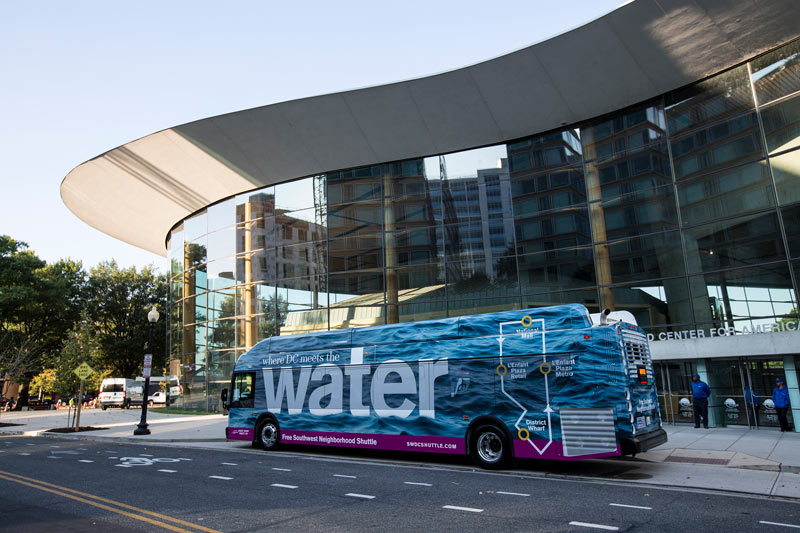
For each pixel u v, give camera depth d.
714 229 20.53
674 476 10.44
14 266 52.66
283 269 29.23
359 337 14.31
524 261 24.33
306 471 11.67
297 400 15.17
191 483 10.16
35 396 62.81
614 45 21.02
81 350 26.22
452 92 24.02
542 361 11.34
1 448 17.38
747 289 19.56
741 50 20.03
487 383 11.91
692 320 20.59
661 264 21.58
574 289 23.17
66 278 61.19
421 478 10.62
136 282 66.38
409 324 13.55
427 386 12.77
